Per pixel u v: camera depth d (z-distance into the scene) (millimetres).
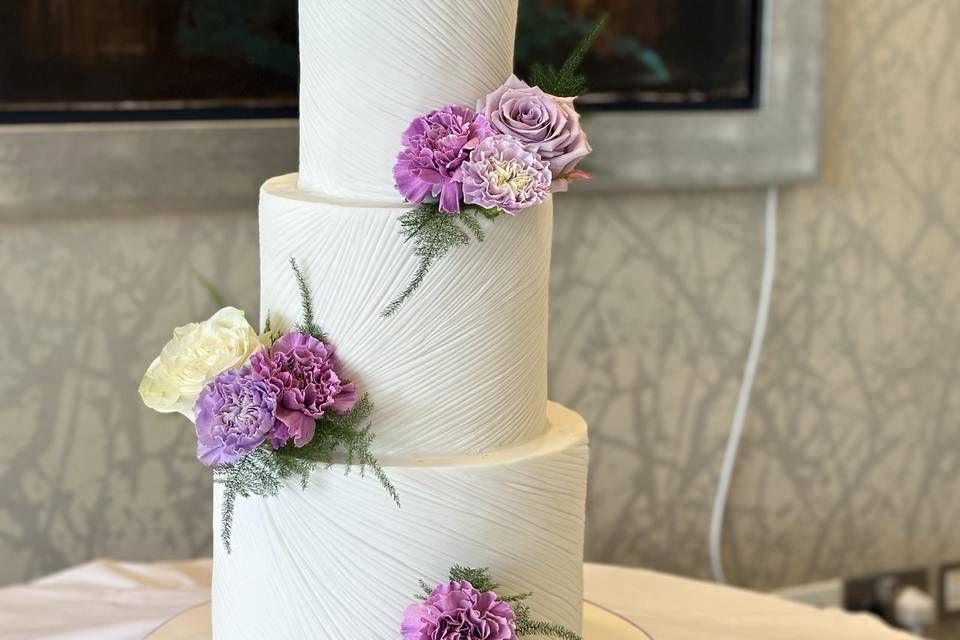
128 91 1757
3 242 1773
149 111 1771
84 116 1736
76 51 1721
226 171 1798
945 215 2338
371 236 966
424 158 938
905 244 2318
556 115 958
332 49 1005
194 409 943
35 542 1860
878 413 2371
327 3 998
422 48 981
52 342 1822
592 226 2096
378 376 990
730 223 2191
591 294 2117
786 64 2086
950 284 2371
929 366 2391
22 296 1796
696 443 2242
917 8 2236
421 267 959
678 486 2246
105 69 1740
